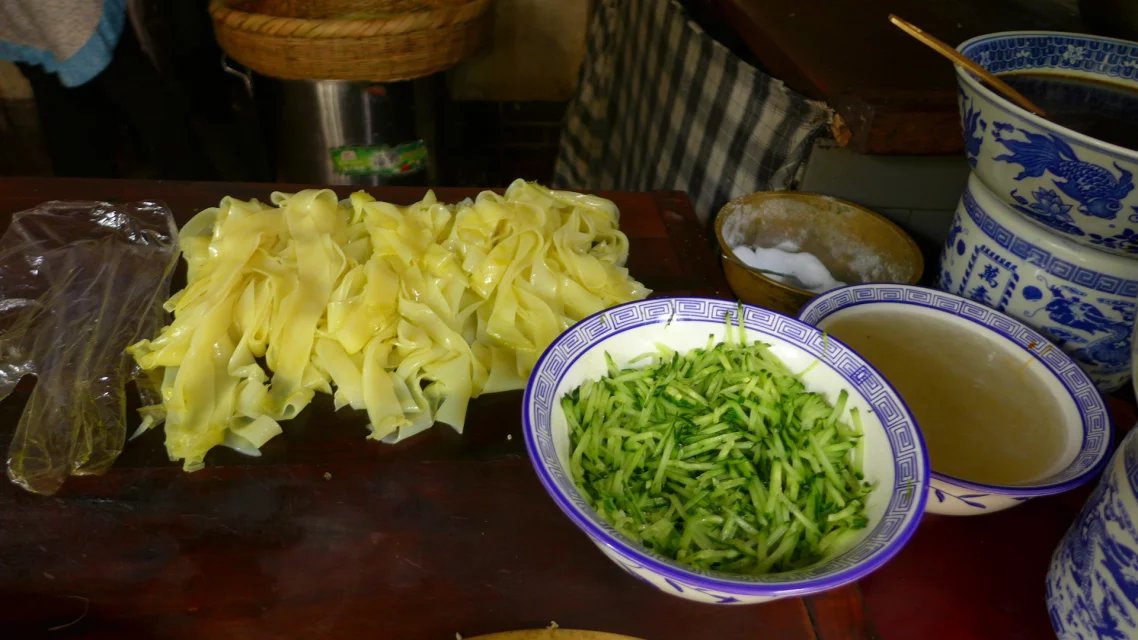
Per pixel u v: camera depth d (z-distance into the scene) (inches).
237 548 35.8
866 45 65.4
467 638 32.9
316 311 44.8
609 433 35.5
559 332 47.5
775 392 36.4
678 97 84.7
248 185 59.4
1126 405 45.2
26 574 34.3
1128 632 29.1
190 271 48.5
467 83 133.7
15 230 52.2
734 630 34.4
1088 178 33.5
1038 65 47.5
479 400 44.4
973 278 44.9
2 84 117.1
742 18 73.5
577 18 129.3
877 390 34.2
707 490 33.9
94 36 87.1
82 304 47.4
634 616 34.5
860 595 35.9
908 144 55.2
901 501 29.9
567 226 53.1
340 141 102.6
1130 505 29.4
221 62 122.8
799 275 57.6
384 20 89.0
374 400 42.1
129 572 34.6
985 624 36.2
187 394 41.2
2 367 43.6
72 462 38.7
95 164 114.0
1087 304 40.1
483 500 38.9
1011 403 38.8
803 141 60.8
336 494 38.5
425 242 50.4
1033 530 40.4
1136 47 45.4
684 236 58.7
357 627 33.3
